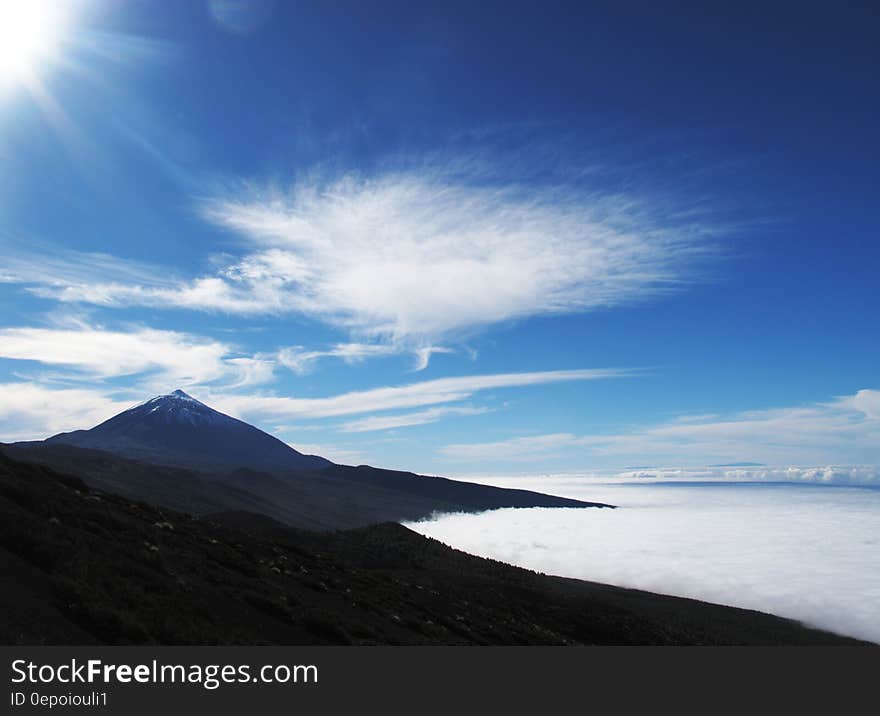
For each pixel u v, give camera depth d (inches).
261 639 709.3
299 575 1203.9
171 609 668.7
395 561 3061.0
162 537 1012.5
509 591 2928.2
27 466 1114.1
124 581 687.1
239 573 1005.8
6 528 688.4
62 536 737.0
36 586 588.7
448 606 1620.3
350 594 1187.9
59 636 513.3
